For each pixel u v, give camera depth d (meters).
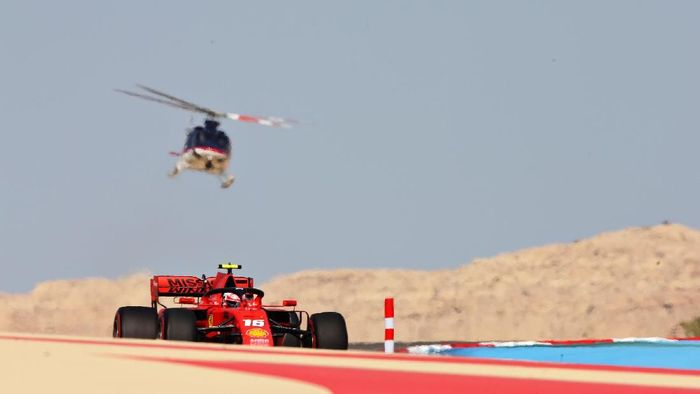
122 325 56.16
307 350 41.12
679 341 88.56
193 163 114.56
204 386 29.31
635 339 88.31
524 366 34.22
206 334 61.78
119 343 42.38
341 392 28.31
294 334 60.62
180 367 33.41
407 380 30.34
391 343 66.06
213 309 61.59
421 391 28.36
